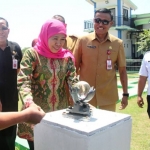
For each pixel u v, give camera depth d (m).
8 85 2.64
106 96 2.83
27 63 1.81
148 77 3.21
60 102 1.99
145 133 3.82
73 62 2.03
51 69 1.90
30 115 1.09
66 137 1.34
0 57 2.63
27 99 1.58
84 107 1.53
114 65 2.91
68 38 3.14
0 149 2.46
